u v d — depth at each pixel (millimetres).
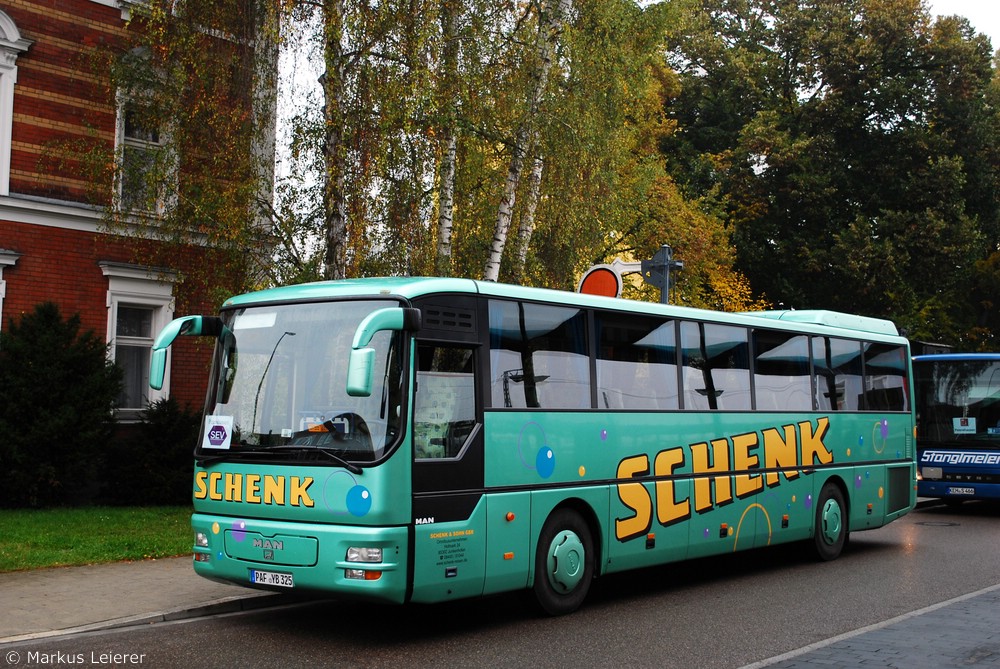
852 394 15070
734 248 35562
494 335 9375
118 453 17062
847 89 38688
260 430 8789
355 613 9906
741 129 40438
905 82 38500
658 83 34344
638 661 7930
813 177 37594
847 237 36875
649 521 10930
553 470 9781
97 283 18438
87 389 16078
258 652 8133
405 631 9078
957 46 37938
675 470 11422
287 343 8945
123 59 17453
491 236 20500
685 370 11820
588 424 10273
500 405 9305
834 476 14352
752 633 9055
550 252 21219
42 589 10164
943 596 11039
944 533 17594
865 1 39031
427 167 16547
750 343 13016
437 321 8844
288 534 8391
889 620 9508
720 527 12039
